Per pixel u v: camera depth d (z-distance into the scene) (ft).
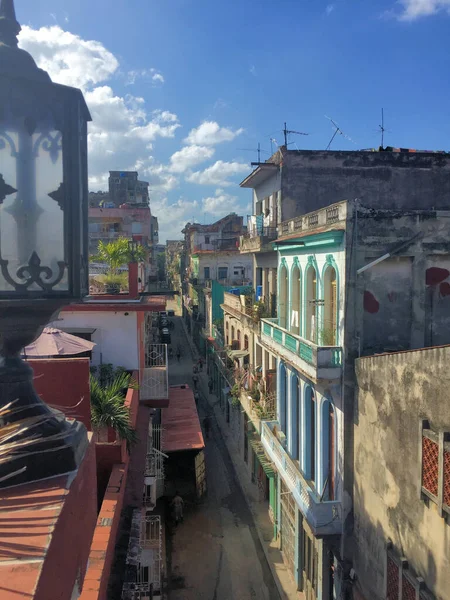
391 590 31.78
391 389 32.07
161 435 66.80
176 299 265.95
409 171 63.62
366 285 39.37
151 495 50.62
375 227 38.96
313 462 48.57
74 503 7.33
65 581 6.63
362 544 36.88
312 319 47.52
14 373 7.77
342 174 62.85
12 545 5.83
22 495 6.84
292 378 53.21
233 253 158.81
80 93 7.64
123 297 64.90
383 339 39.70
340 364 39.47
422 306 39.42
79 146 7.66
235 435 87.61
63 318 60.85
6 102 7.21
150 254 172.96
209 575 51.03
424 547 28.02
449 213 39.55
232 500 67.31
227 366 92.84
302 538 48.39
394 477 31.65
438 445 26.32
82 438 8.28
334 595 41.78
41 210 7.40
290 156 62.13
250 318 73.15
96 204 223.92
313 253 46.96
